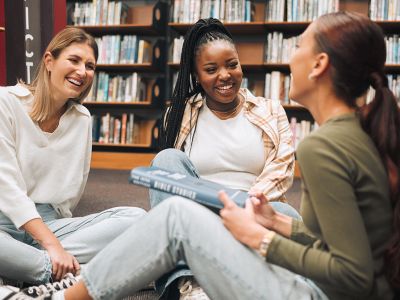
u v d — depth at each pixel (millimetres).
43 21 2787
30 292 1086
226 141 1532
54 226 1458
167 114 1621
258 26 4211
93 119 4754
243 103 1586
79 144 1559
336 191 750
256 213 992
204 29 1520
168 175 977
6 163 1379
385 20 3865
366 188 769
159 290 1131
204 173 1551
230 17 4266
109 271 907
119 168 4652
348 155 764
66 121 1523
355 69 805
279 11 4160
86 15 4602
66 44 1451
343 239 743
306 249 792
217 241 865
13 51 2779
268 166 1499
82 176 1586
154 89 4574
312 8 4074
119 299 931
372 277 750
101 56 4613
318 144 776
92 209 2660
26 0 2744
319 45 829
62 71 1431
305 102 901
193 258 882
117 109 4926
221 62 1459
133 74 4633
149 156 4586
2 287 1097
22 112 1438
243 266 855
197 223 875
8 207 1333
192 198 905
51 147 1485
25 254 1273
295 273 832
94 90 4703
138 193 3221
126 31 4676
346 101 838
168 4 4762
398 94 3898
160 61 4672
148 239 900
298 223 988
